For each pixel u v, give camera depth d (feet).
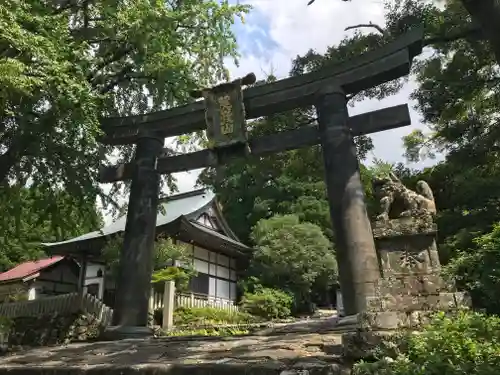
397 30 37.78
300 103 33.78
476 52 38.14
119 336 30.96
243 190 97.04
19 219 40.29
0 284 79.30
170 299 50.03
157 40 36.65
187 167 36.42
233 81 34.55
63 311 37.83
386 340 15.89
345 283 26.40
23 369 21.09
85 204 38.93
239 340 23.97
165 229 62.85
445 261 36.86
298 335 23.40
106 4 33.27
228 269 81.00
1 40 21.74
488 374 12.16
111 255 60.90
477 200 40.98
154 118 37.81
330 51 42.06
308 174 53.16
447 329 14.87
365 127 31.04
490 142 42.75
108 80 40.14
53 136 31.89
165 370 17.48
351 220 27.50
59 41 27.32
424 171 51.06
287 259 68.80
